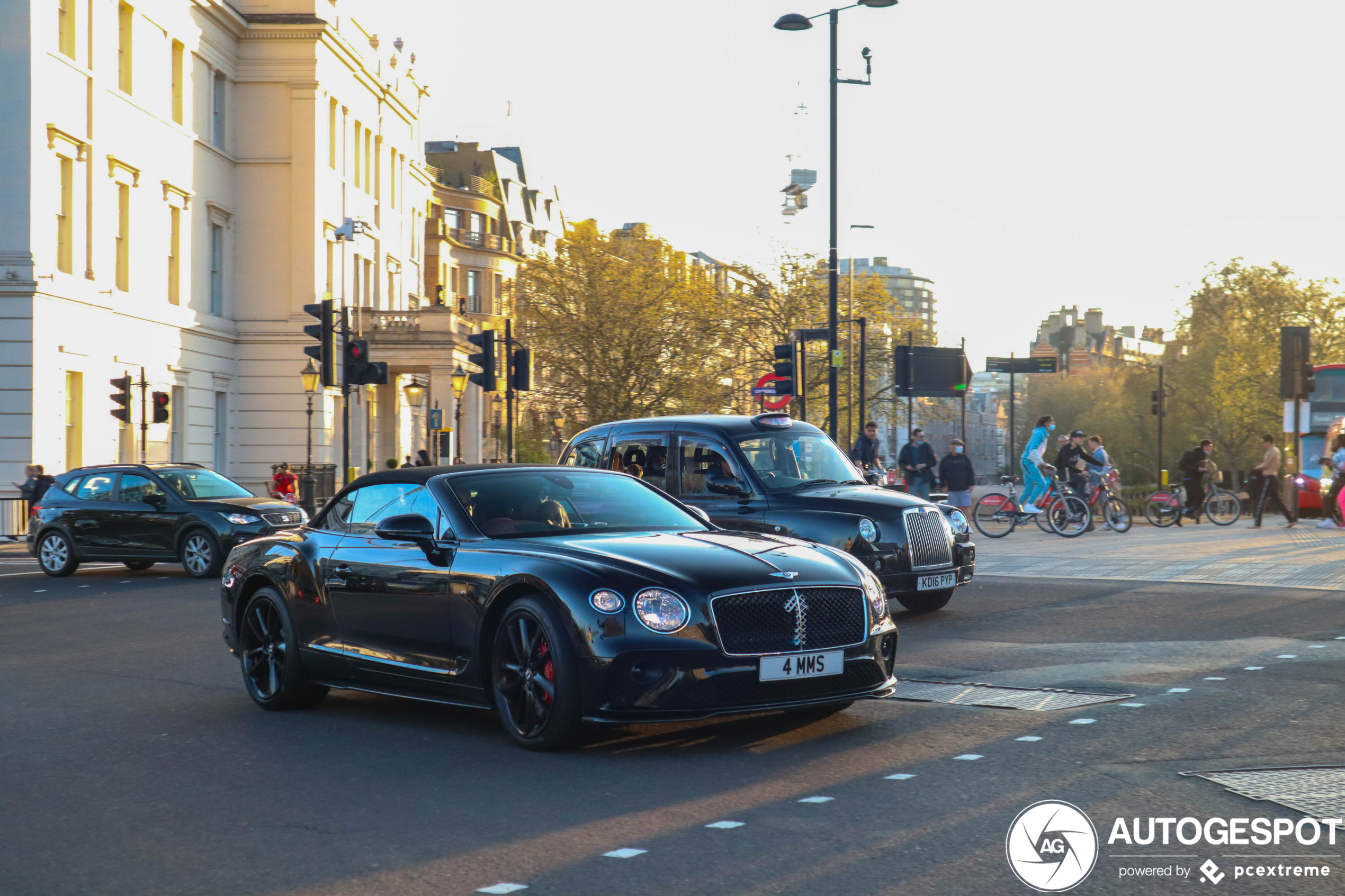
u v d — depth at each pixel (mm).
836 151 25281
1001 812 5398
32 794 6152
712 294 55562
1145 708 7574
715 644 6488
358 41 48844
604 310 54656
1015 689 8312
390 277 54531
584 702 6570
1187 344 81500
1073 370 143250
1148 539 22156
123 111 35094
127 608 15164
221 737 7492
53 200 31234
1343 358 74875
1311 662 9195
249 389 43469
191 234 40031
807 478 12711
